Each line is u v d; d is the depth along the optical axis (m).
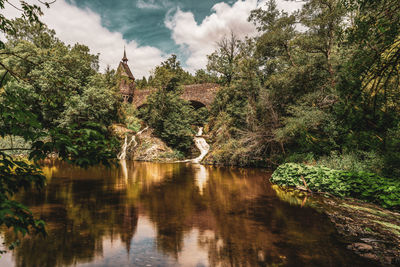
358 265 3.92
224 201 8.26
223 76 29.50
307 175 10.51
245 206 7.63
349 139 11.15
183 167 19.66
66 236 5.07
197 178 13.52
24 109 2.04
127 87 42.91
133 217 6.43
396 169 8.36
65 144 1.95
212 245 4.72
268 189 10.43
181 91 33.72
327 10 14.70
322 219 6.27
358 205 7.59
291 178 11.04
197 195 9.18
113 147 2.22
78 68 28.36
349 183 8.61
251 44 23.58
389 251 4.42
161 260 4.11
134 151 27.88
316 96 14.84
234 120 23.00
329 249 4.53
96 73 33.31
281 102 18.61
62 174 13.83
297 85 17.14
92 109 26.09
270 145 18.88
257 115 20.52
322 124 13.74
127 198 8.51
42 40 32.03
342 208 7.25
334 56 14.34
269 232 5.40
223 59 29.05
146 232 5.39
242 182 12.24
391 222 5.96
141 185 11.11
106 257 4.17
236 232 5.43
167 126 30.09
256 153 18.91
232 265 3.94
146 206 7.52
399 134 8.05
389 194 7.19
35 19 2.40
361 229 5.51
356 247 4.59
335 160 11.73
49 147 1.94
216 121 27.48
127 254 4.30
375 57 5.16
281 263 3.98
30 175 1.92
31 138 1.98
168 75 30.52
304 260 4.09
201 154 27.98
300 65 17.14
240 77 23.52
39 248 4.46
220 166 20.48
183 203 7.96
